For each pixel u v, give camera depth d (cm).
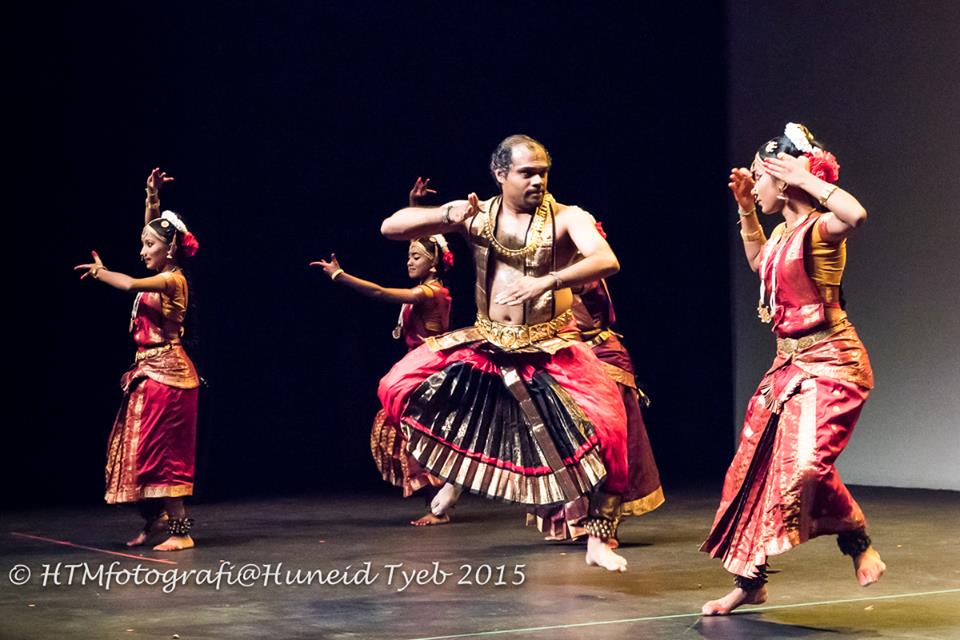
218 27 1243
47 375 1224
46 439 1224
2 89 1168
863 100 1056
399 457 910
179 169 1251
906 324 1038
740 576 498
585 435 559
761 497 496
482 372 585
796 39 1102
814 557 673
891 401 1051
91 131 1211
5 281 1198
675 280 1248
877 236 1054
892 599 544
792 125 507
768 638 462
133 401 729
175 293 741
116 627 495
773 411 489
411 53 1289
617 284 1276
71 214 1216
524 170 565
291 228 1314
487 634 475
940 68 1005
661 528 809
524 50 1270
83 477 1211
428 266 897
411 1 1275
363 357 1338
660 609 525
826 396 479
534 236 567
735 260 1183
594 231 556
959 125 997
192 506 990
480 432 582
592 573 627
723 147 1209
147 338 739
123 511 958
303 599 556
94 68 1202
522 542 751
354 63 1289
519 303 530
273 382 1320
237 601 552
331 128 1301
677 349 1259
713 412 1246
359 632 481
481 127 1289
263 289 1310
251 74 1267
